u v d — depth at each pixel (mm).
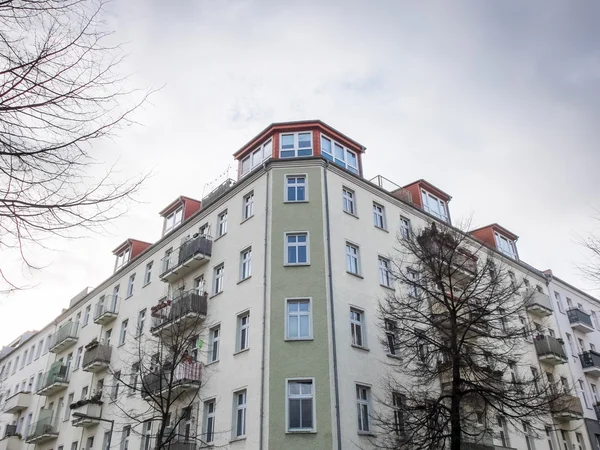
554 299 36438
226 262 25016
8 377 48281
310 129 26656
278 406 19203
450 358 17969
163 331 24406
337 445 18469
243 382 20781
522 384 17547
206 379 22672
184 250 27109
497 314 19953
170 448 21281
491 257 23281
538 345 30766
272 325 20859
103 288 36906
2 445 38469
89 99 6184
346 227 24172
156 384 22609
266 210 23844
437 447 16906
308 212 23531
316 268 22062
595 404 32906
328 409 19016
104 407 29125
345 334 21203
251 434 19344
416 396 19172
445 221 31250
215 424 21312
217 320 23812
